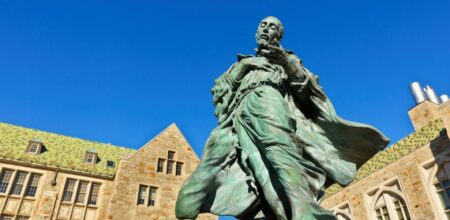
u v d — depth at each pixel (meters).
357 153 3.38
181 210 2.97
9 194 29.98
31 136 37.19
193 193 3.03
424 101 32.81
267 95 3.10
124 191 30.41
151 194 31.66
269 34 3.43
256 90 3.19
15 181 30.81
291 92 3.49
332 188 36.12
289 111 3.14
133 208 29.98
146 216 30.16
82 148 38.38
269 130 2.84
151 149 33.66
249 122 3.09
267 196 2.76
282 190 2.71
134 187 30.94
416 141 29.23
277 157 2.68
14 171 31.08
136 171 31.78
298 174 2.57
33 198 30.47
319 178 2.74
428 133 28.61
